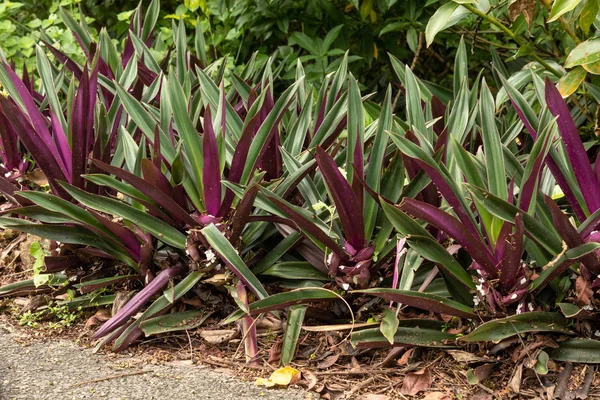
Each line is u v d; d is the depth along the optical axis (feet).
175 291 8.99
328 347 8.77
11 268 11.38
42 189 11.80
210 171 8.81
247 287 9.42
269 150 9.98
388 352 8.61
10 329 9.55
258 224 9.58
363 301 9.01
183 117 9.05
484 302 8.06
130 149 10.01
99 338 9.19
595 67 9.22
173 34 16.39
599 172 7.98
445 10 10.44
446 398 7.78
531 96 11.51
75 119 9.48
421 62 17.81
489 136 8.20
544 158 7.99
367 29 16.07
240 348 8.92
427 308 7.89
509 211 7.52
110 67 13.24
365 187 8.19
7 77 9.88
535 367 7.71
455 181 8.46
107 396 7.71
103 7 19.43
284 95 9.36
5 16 16.57
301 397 7.88
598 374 7.71
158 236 9.18
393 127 10.14
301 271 9.15
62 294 10.15
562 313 8.01
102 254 9.69
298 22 17.22
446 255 8.03
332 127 9.99
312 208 9.20
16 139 11.47
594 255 7.49
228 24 16.93
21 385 7.93
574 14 10.23
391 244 8.74
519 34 12.27
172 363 8.67
